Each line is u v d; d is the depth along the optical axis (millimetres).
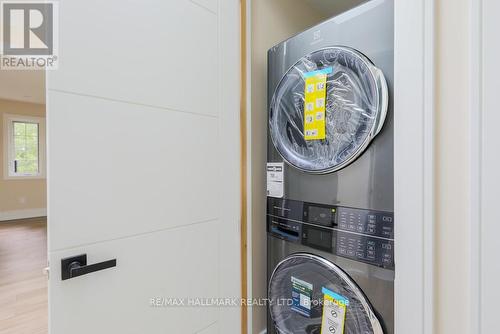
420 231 748
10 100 5336
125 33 799
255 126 1327
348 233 917
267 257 1247
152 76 865
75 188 699
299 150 1092
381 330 841
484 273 662
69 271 681
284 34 1491
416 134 753
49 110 658
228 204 1136
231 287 1146
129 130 808
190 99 984
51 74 663
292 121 1120
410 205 764
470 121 682
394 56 798
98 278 745
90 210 726
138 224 831
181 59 954
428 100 739
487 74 658
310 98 1029
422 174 746
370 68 848
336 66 955
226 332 1123
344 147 926
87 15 722
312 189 1041
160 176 887
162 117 894
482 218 665
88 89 722
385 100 822
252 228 1310
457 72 706
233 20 1168
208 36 1053
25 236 4078
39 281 2463
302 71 1067
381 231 836
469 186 684
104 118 753
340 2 1614
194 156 998
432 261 737
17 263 2922
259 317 1342
